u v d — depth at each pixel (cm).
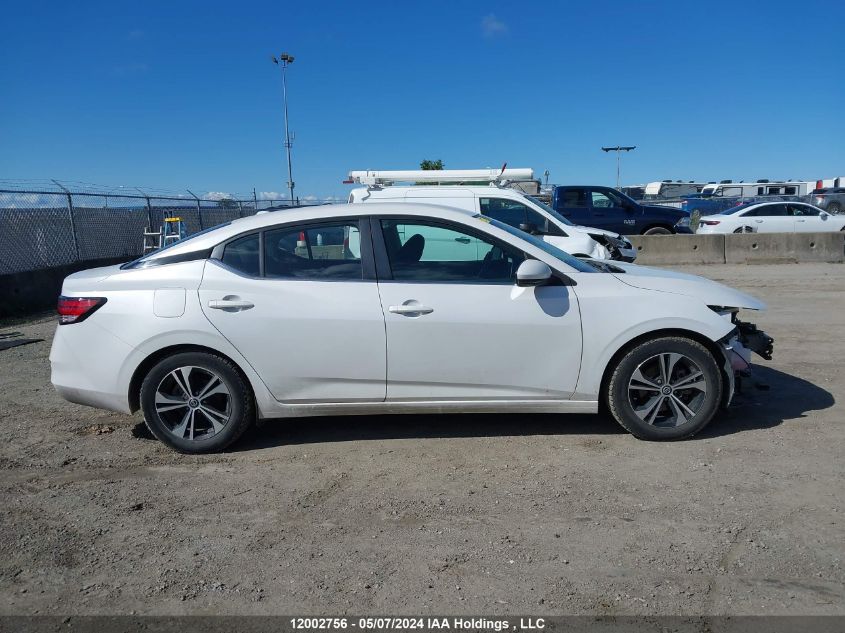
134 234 1712
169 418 462
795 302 1030
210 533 352
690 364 452
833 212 3319
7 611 289
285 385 451
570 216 1755
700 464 421
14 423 531
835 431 471
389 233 463
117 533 354
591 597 290
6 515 376
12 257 1212
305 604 290
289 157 3331
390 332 444
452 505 378
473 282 454
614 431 485
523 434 485
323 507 379
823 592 289
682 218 1762
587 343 448
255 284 450
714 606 282
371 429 504
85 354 454
